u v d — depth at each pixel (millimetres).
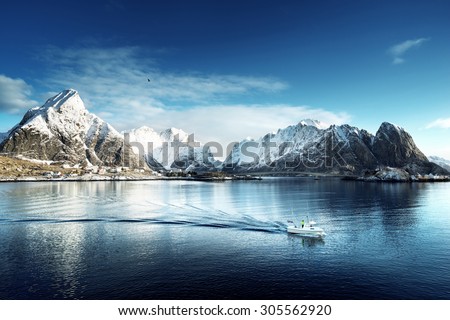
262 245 66375
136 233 77625
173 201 148750
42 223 91000
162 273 50812
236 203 139250
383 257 58562
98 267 53469
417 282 47406
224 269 52562
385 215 102000
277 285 46531
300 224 87500
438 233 76250
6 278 48906
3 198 158875
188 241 69812
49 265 54438
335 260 56969
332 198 157125
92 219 97062
